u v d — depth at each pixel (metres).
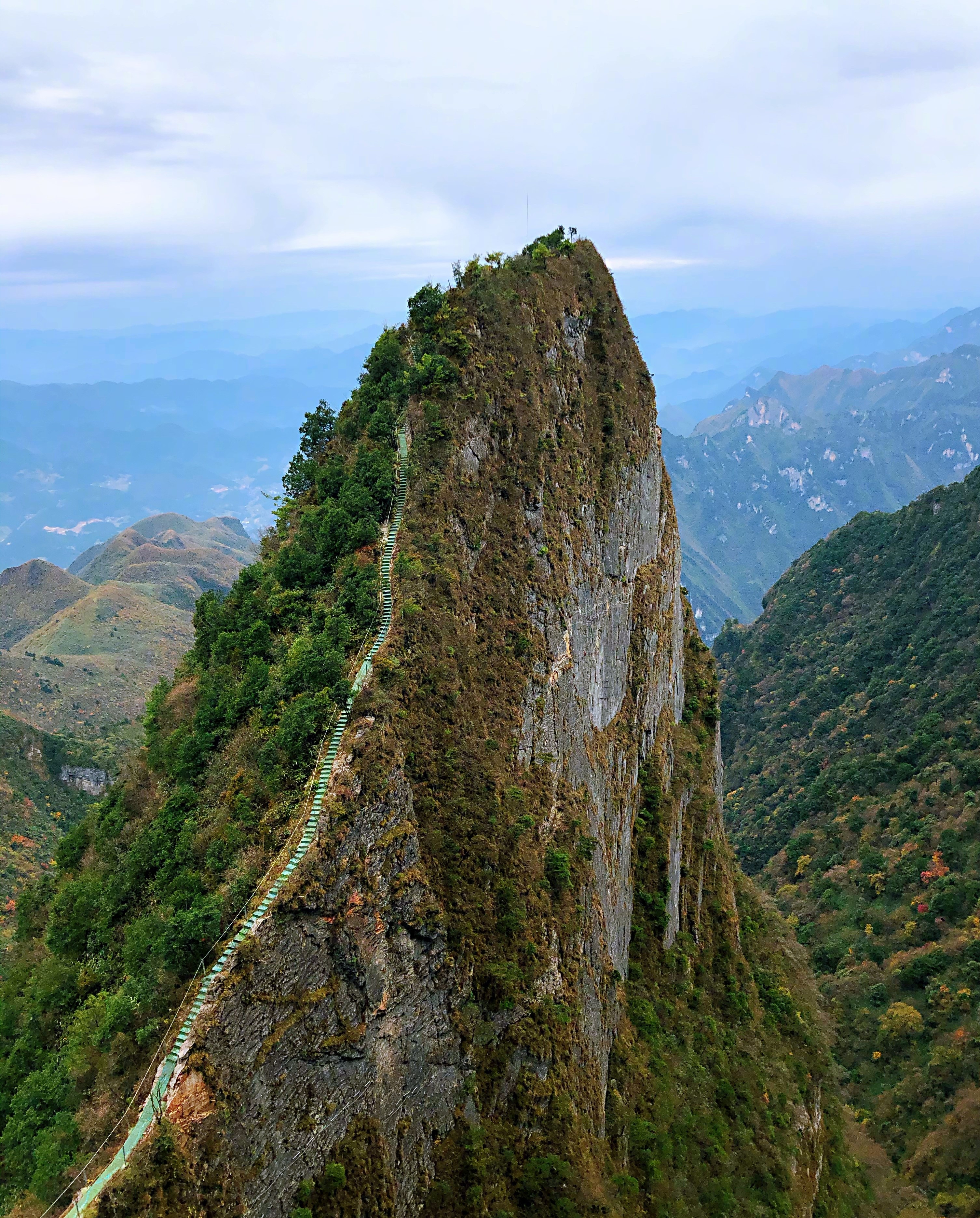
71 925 38.31
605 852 54.66
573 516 57.84
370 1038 31.12
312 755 35.25
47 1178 26.38
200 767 40.12
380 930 32.31
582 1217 36.56
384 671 38.06
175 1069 26.47
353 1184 29.30
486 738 42.31
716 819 82.69
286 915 29.34
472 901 37.94
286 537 53.97
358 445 54.06
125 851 40.91
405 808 35.28
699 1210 48.75
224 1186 25.50
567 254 72.81
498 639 46.59
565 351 64.62
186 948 29.50
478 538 48.53
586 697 56.38
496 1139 36.53
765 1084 62.84
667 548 81.56
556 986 42.41
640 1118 48.59
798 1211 57.41
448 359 52.38
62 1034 34.38
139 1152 24.56
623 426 69.81
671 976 62.50
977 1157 73.19
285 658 42.12
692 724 85.19
